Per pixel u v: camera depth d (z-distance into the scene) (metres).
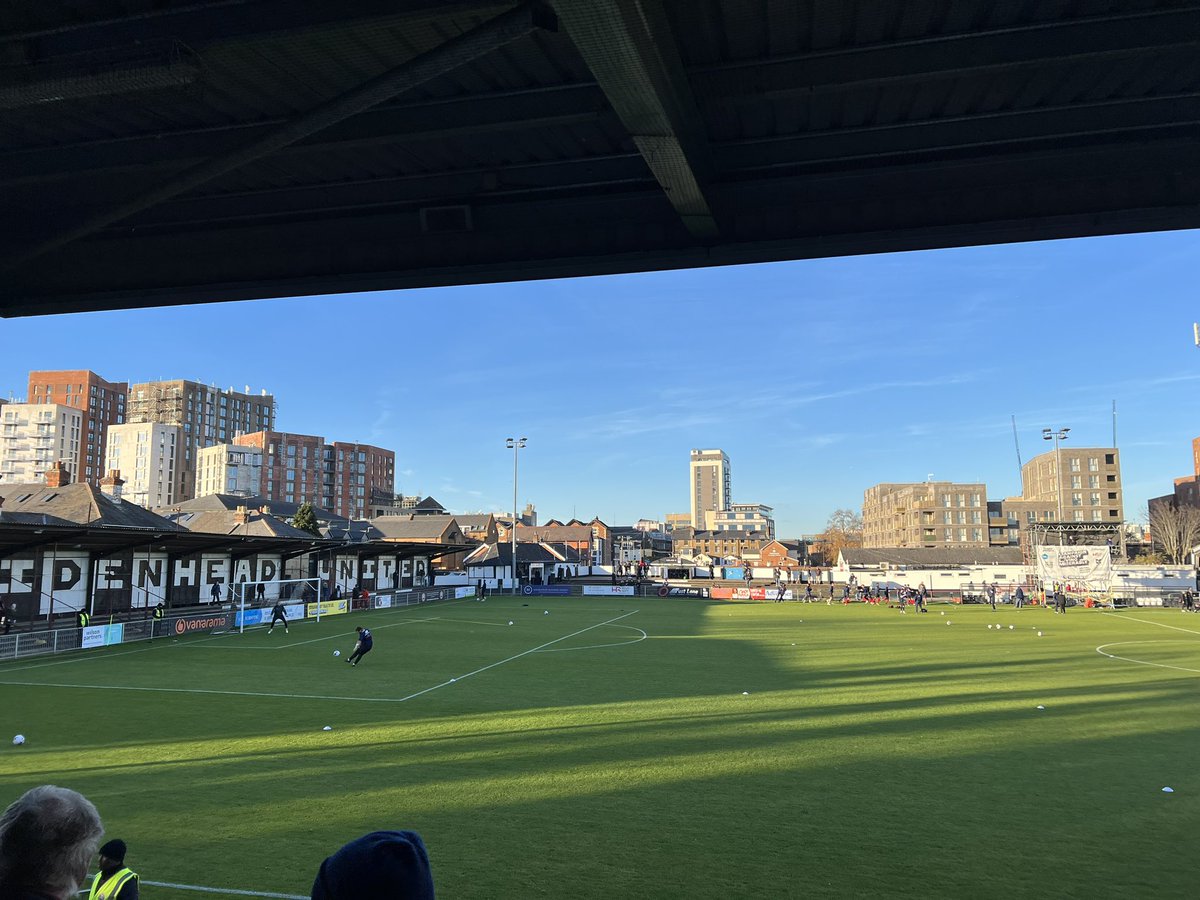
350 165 11.66
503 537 149.50
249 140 8.93
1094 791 12.00
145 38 8.79
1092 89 9.72
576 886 8.41
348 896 1.87
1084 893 8.32
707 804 11.21
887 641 36.03
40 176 11.54
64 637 30.44
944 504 131.25
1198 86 9.63
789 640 36.53
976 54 9.05
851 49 9.07
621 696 20.55
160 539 41.00
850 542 182.62
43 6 8.54
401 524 108.62
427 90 10.13
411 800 11.33
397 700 19.88
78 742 15.02
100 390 186.38
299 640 35.81
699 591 81.00
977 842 9.80
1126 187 10.84
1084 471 125.81
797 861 9.15
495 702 19.59
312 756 13.92
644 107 8.09
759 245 11.83
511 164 11.70
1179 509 108.06
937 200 11.38
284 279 13.02
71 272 13.41
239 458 160.75
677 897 8.16
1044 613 57.88
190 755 13.98
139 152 11.32
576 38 6.89
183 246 13.17
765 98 9.59
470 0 8.11
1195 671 25.78
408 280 12.78
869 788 12.09
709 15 8.41
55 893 2.37
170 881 8.42
